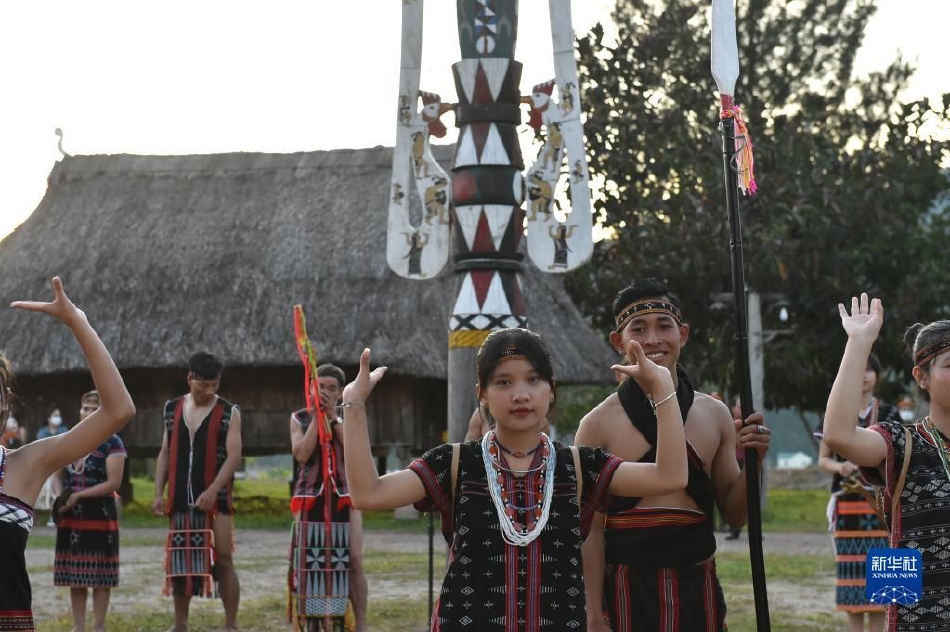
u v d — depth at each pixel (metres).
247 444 19.83
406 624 9.03
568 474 3.32
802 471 35.81
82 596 8.34
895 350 21.69
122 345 19.80
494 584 3.18
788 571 12.50
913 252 21.92
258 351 19.31
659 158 22.42
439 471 3.31
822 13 25.86
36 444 3.36
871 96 25.86
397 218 8.12
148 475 36.56
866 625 8.89
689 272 21.70
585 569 4.22
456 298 8.00
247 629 8.77
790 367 22.12
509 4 7.95
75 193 22.72
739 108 4.38
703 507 4.23
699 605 4.16
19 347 20.12
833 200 21.23
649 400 4.29
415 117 8.12
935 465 3.62
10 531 3.21
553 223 7.89
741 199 21.19
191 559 8.12
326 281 20.11
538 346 3.34
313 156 22.34
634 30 24.84
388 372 18.84
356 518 7.81
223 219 21.61
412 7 8.10
